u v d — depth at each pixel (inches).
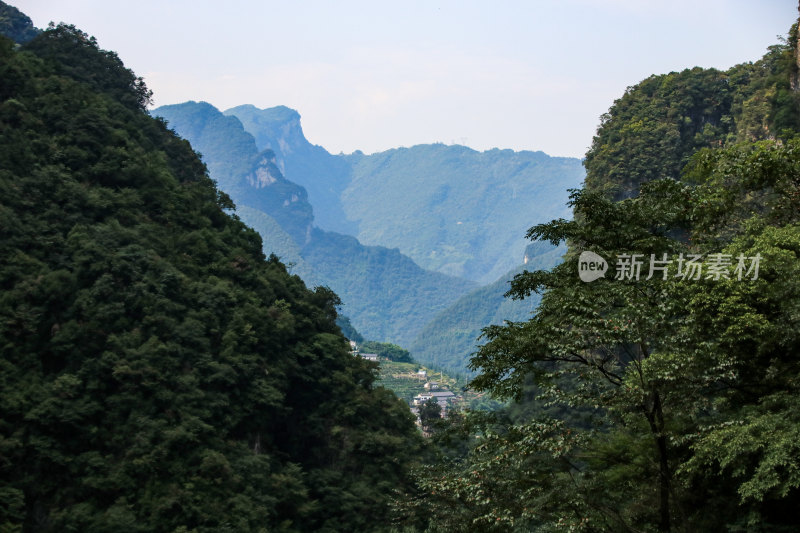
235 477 2341.3
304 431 2883.9
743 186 952.9
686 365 804.0
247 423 2647.6
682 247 948.0
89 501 2143.2
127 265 2652.6
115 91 3937.0
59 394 2241.6
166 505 2144.4
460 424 964.6
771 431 783.1
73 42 4040.4
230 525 2212.1
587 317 823.1
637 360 842.2
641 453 901.2
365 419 2972.4
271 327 2906.0
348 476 2778.1
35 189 2719.0
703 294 903.1
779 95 3260.3
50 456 2128.4
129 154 3181.6
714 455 819.4
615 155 4111.7
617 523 868.6
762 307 920.3
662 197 901.8
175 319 2647.6
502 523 800.9
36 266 2491.4
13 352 2278.5
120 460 2240.4
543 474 818.2
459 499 903.1
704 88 4286.4
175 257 2935.5
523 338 855.1
